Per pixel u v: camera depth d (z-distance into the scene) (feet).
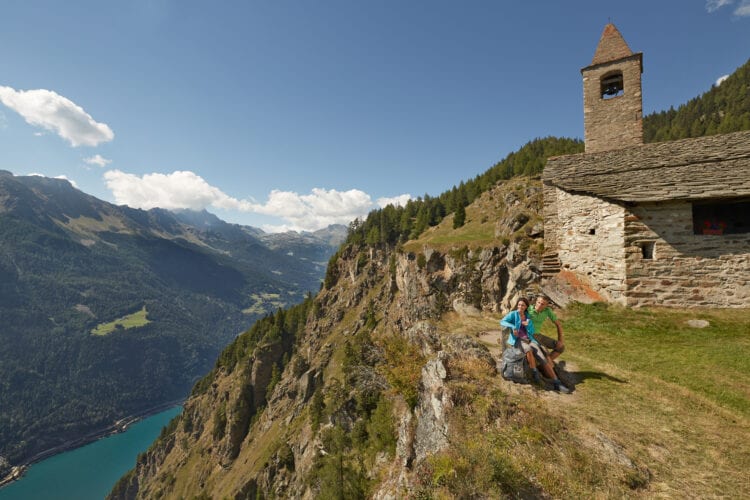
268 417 386.32
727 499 17.88
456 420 25.53
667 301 49.57
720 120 546.67
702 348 38.55
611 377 32.63
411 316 194.08
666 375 33.42
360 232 555.69
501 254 142.82
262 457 308.60
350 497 71.82
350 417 130.93
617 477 19.31
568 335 46.65
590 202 58.18
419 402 32.71
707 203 50.11
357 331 375.04
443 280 172.55
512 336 29.66
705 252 48.06
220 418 435.12
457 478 20.40
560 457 21.04
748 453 21.63
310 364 407.23
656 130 655.35
